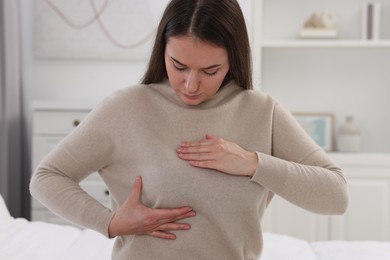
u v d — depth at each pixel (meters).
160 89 1.25
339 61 3.35
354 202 3.02
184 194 1.14
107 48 3.40
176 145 1.19
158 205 1.15
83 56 3.41
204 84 1.16
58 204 1.18
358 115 3.35
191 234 1.15
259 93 1.29
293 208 3.05
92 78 3.44
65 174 1.21
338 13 3.30
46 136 2.95
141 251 1.17
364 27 3.14
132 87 1.25
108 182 1.24
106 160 1.22
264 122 1.25
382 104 3.34
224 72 1.18
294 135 1.26
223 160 1.15
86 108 2.93
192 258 1.16
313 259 1.72
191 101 1.19
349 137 3.18
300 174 1.17
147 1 3.38
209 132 1.21
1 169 3.02
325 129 3.30
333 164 1.25
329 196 1.19
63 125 2.94
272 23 3.34
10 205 3.19
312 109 3.37
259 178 1.16
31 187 1.23
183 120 1.21
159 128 1.20
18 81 3.20
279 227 3.06
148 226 1.15
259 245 1.21
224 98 1.27
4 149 3.04
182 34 1.10
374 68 3.33
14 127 3.17
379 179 3.01
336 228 3.04
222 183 1.16
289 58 3.37
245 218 1.17
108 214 1.17
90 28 3.40
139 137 1.19
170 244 1.16
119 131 1.20
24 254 1.69
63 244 1.83
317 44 3.11
